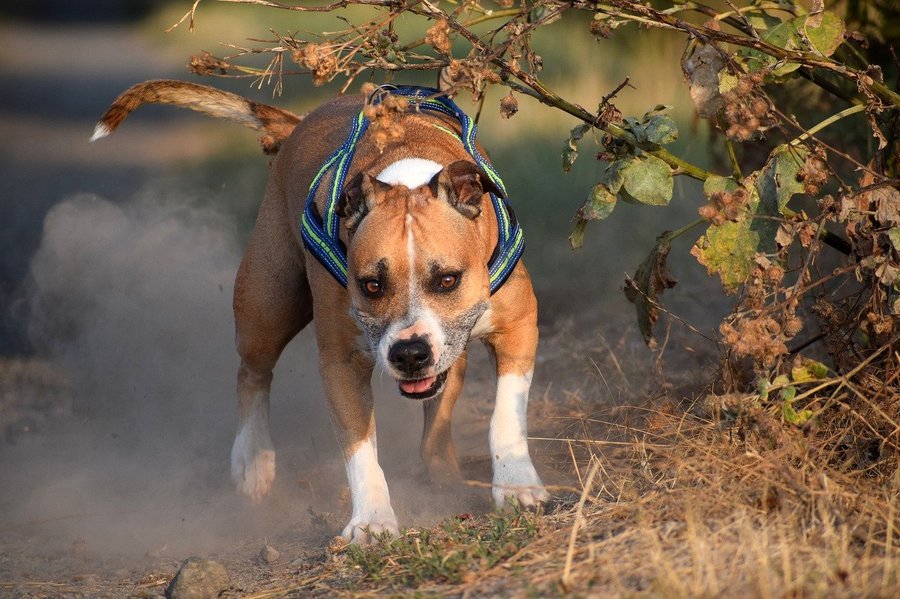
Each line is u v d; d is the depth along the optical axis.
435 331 7.43
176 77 34.72
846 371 8.21
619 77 21.56
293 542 8.70
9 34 53.59
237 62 35.97
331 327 8.18
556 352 13.01
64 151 28.61
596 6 8.12
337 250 7.95
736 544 6.13
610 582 5.92
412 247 7.42
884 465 7.39
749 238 7.85
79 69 42.59
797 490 6.66
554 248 16.44
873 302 7.94
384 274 7.46
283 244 9.48
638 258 15.53
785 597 5.41
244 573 7.95
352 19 33.38
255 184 21.83
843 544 5.91
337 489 10.06
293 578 7.46
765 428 7.41
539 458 9.61
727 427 7.96
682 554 6.10
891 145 8.67
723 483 7.05
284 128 10.61
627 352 12.40
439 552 6.96
